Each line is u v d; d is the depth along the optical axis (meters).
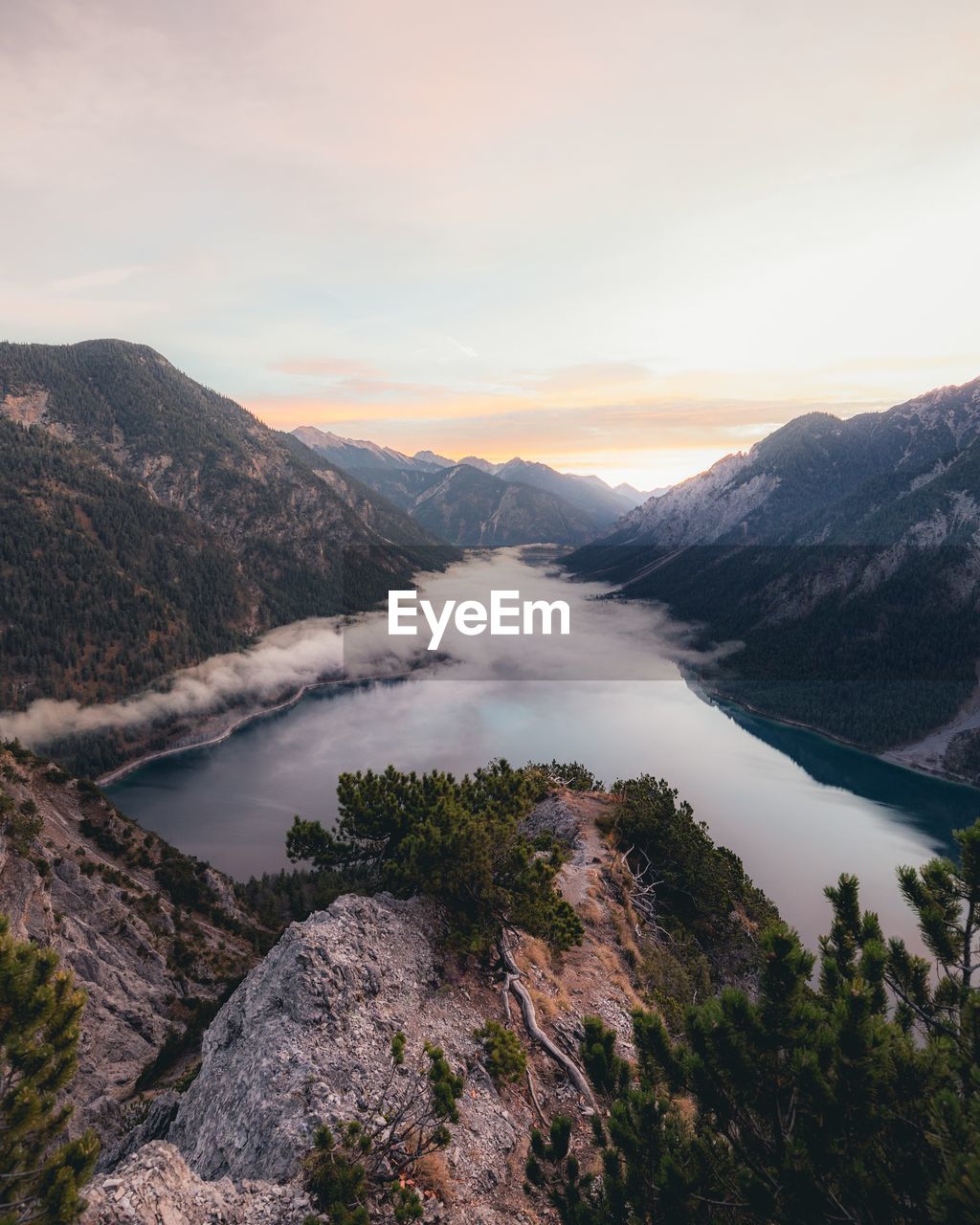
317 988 18.73
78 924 63.66
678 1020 25.17
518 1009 22.97
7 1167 8.91
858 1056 7.81
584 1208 10.84
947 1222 6.63
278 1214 12.51
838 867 185.50
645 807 53.72
